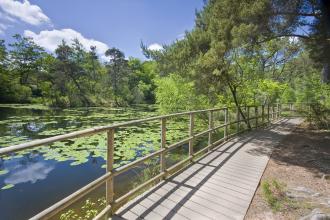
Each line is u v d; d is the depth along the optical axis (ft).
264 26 18.49
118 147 23.68
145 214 7.51
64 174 17.58
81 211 11.92
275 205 8.31
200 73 25.55
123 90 126.00
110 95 120.57
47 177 17.02
